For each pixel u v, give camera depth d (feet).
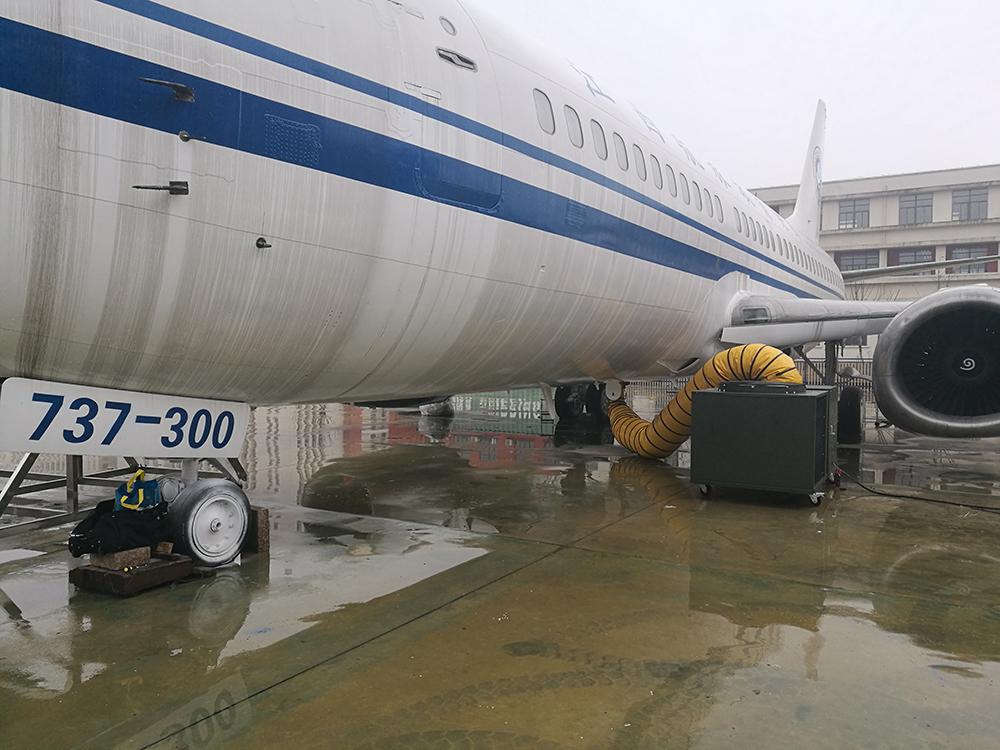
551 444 38.55
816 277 57.82
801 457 22.26
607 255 22.56
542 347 21.75
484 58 18.22
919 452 36.14
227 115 12.55
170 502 15.71
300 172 13.53
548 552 17.29
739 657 11.25
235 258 13.01
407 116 15.38
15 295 11.22
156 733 8.89
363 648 11.56
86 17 11.08
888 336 25.70
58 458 34.86
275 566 16.08
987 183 142.51
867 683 10.36
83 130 11.12
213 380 14.55
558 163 19.99
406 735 8.90
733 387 23.71
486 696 9.95
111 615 13.02
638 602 13.76
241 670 10.74
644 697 9.93
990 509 22.13
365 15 15.12
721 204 33.53
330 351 15.48
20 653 11.35
